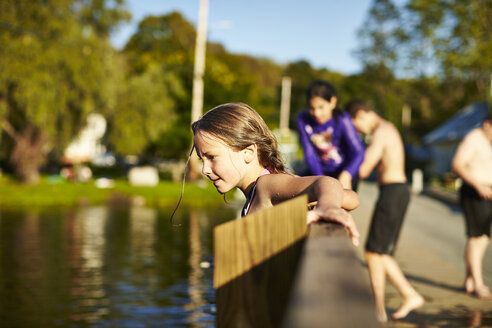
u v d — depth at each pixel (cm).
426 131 7438
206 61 4562
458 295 509
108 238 1388
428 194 2556
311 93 447
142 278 880
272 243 81
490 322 399
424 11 3447
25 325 612
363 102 484
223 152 136
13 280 867
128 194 2948
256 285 83
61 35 2933
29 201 2628
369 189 2956
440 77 3528
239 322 83
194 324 618
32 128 3381
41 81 2850
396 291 527
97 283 845
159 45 5850
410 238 990
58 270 953
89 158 4931
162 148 4359
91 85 2986
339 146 457
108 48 3075
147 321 631
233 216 1986
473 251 525
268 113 5450
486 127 546
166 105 3525
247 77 6091
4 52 2820
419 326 396
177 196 2853
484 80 3669
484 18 3192
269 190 122
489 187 525
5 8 2856
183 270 947
